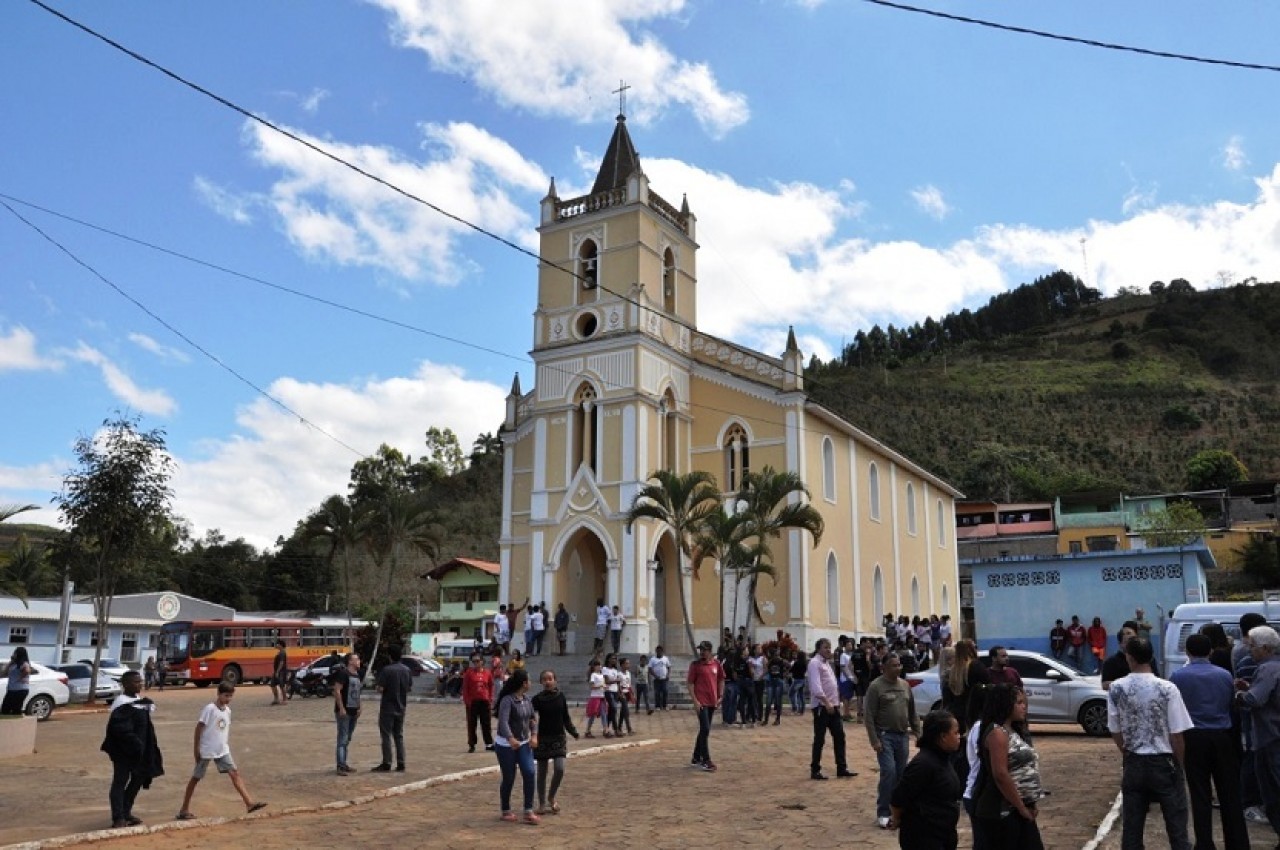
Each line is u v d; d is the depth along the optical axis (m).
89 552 34.88
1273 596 18.83
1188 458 112.69
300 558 82.44
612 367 38.25
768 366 39.44
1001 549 73.19
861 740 20.64
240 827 12.70
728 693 24.19
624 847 11.23
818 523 32.91
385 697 17.67
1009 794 7.11
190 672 46.59
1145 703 8.59
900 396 133.88
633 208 39.44
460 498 91.12
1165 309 166.88
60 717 28.95
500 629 36.19
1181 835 8.34
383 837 11.99
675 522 33.09
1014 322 190.62
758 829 11.98
